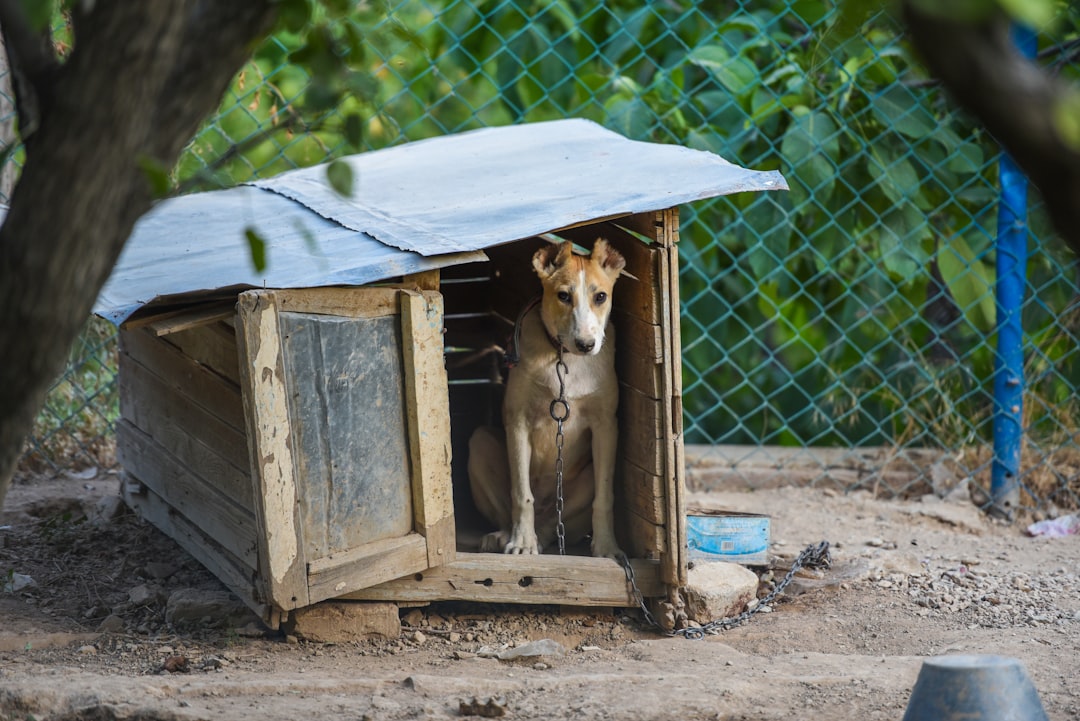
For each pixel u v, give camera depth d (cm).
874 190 864
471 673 512
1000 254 790
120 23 242
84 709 442
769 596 627
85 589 616
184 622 571
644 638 588
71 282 253
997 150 820
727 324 980
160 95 257
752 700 465
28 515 724
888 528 759
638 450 609
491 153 691
